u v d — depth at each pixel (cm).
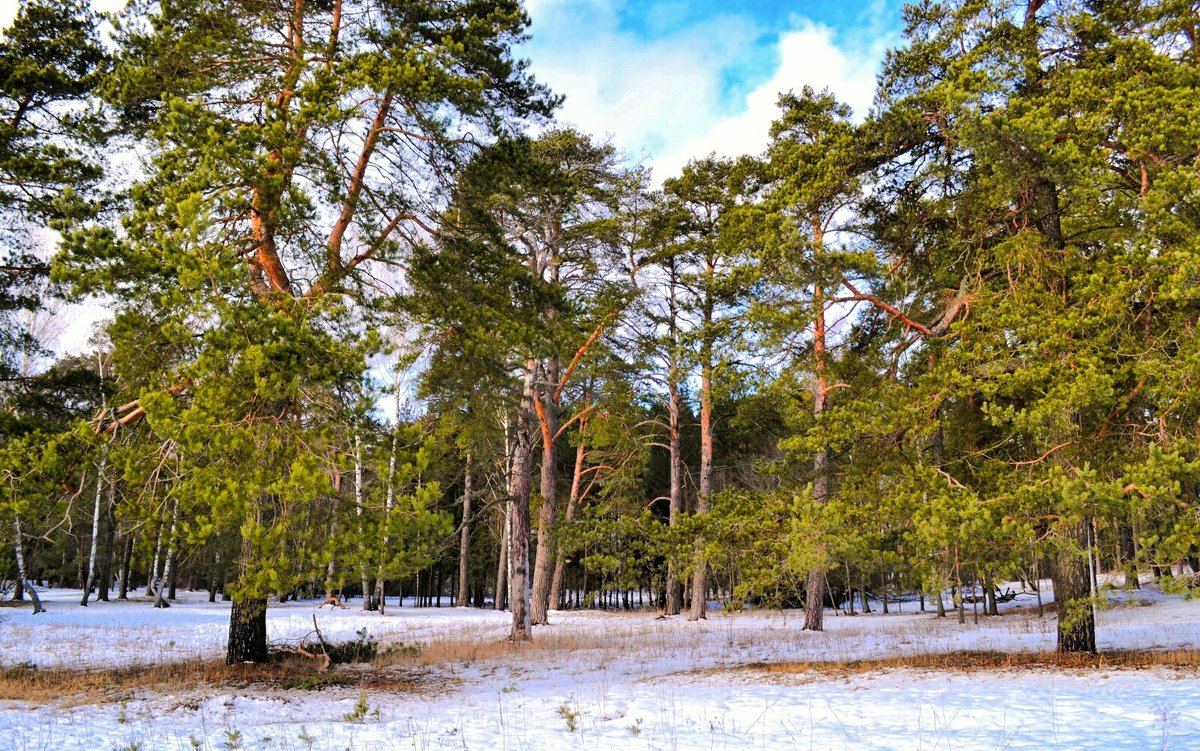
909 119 1107
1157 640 1388
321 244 1088
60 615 2505
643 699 984
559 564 3431
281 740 741
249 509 810
